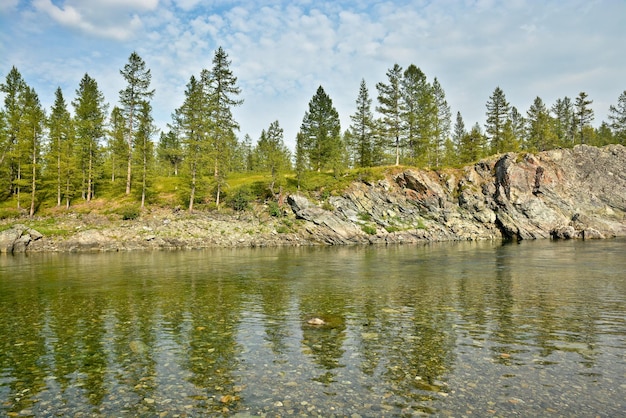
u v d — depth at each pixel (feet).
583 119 319.47
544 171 225.56
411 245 173.47
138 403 22.07
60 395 23.32
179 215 188.96
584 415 19.99
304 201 198.49
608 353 29.89
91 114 226.79
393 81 255.50
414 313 44.39
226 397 22.75
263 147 220.02
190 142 197.06
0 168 204.44
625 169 234.99
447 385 24.17
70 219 178.60
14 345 33.47
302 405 21.54
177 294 57.82
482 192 225.76
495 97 289.12
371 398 22.38
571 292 56.80
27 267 94.38
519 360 28.58
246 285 66.18
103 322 41.32
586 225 211.41
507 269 85.71
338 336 35.45
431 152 281.13
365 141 281.54
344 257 118.21
